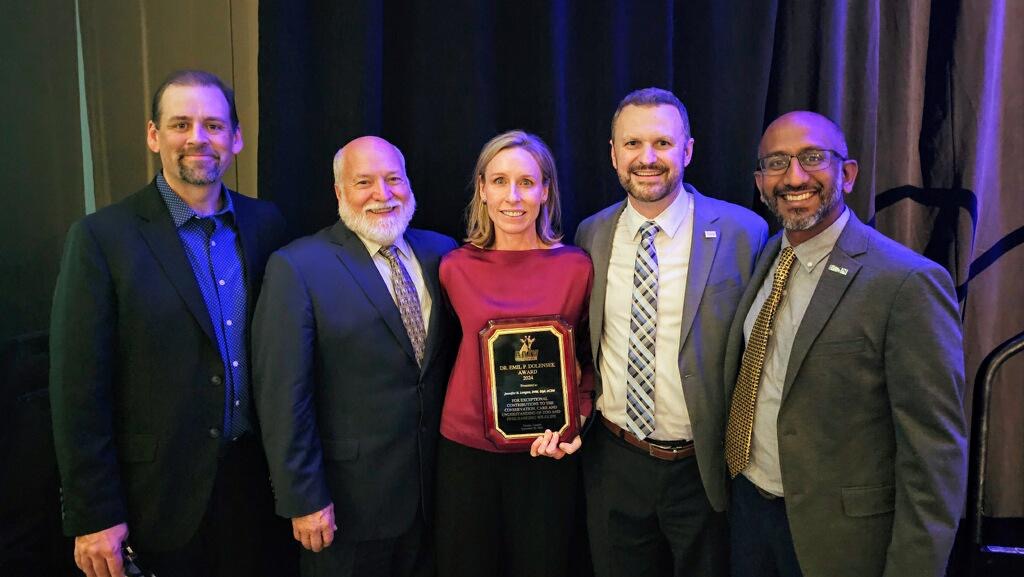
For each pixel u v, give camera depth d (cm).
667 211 169
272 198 194
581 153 210
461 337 184
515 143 172
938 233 216
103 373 146
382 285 166
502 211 169
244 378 164
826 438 137
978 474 183
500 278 171
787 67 209
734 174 207
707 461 162
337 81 196
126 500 153
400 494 166
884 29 214
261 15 190
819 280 139
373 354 162
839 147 141
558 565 173
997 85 218
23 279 199
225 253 164
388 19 207
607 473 175
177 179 156
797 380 139
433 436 173
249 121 216
